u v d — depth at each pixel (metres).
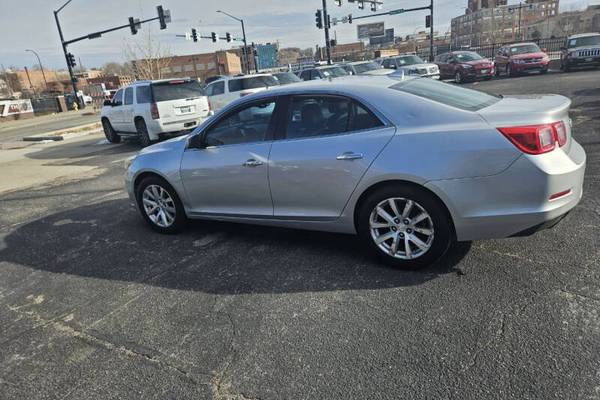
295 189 3.93
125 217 5.92
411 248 3.60
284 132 3.98
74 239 5.25
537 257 3.62
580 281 3.22
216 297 3.55
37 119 34.31
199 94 12.86
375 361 2.64
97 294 3.81
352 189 3.62
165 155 4.85
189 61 90.50
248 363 2.73
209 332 3.09
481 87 20.09
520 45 25.86
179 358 2.84
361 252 4.08
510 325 2.82
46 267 4.49
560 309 2.92
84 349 3.03
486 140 3.15
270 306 3.35
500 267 3.53
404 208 3.50
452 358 2.59
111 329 3.25
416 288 3.38
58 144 15.86
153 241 4.92
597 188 5.05
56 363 2.91
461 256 3.77
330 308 3.24
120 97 13.39
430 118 3.40
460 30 112.50
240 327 3.11
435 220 3.38
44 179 9.17
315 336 2.93
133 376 2.71
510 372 2.44
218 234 4.92
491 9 99.69
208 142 4.50
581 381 2.32
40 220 6.16
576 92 13.86
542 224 3.16
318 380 2.53
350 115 3.68
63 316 3.50
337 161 3.63
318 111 3.82
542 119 3.11
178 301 3.55
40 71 97.56
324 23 29.81
